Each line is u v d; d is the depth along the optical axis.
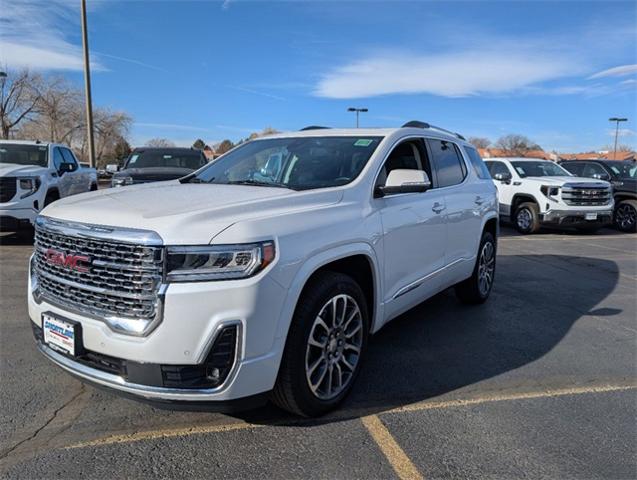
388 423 3.09
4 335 4.42
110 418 3.08
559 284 7.00
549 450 2.84
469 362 4.10
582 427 3.10
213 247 2.52
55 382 3.53
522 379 3.80
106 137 57.38
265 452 2.75
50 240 2.93
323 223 3.07
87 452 2.72
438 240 4.54
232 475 2.55
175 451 2.74
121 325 2.55
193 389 2.54
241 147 4.66
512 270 7.93
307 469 2.61
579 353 4.36
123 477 2.51
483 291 5.82
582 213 12.07
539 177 12.98
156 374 2.51
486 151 67.31
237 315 2.54
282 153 4.17
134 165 11.83
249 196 3.12
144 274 2.51
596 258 9.16
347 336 3.29
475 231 5.38
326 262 3.00
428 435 2.97
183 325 2.47
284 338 2.75
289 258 2.74
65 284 2.80
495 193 6.02
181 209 2.73
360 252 3.31
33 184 8.75
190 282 2.49
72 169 10.77
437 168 4.77
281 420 3.10
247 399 2.66
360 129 4.39
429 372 3.88
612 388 3.67
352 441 2.88
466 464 2.69
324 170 3.80
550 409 3.33
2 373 3.66
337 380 3.22
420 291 4.31
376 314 3.63
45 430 2.93
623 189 13.70
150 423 3.03
